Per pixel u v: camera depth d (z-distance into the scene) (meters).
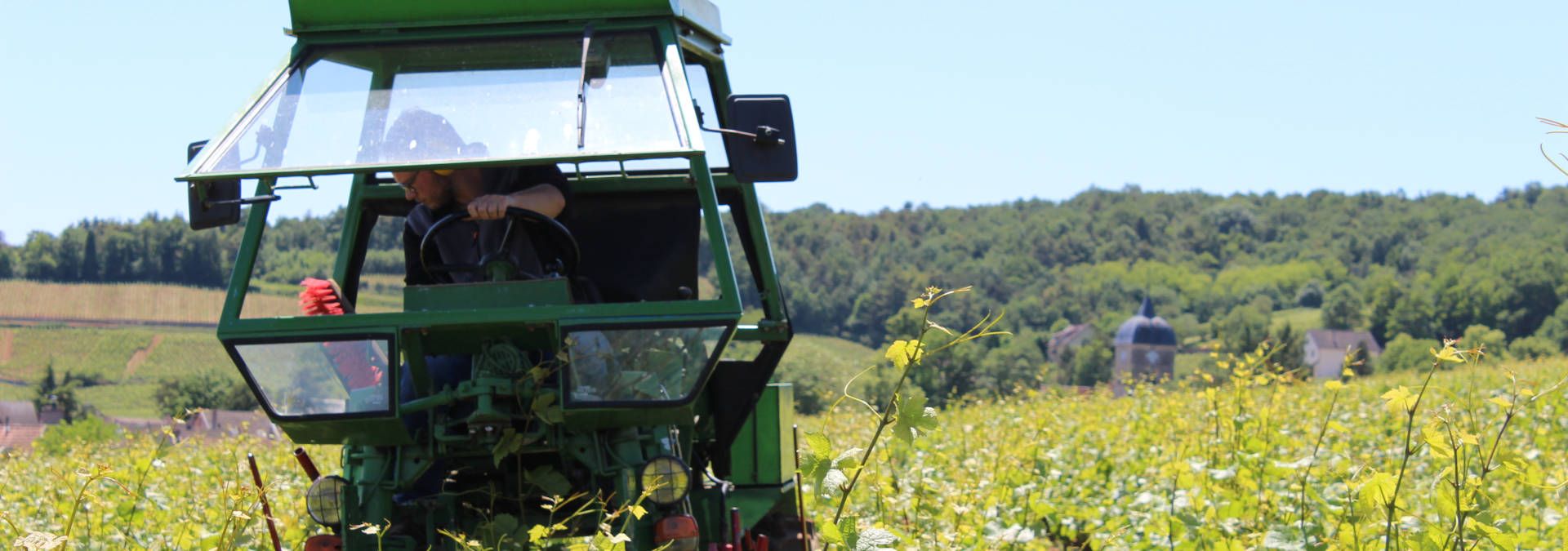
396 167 4.95
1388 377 29.52
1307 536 5.86
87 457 11.91
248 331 5.15
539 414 5.03
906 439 3.71
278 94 5.48
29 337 113.75
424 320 5.09
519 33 5.64
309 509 5.29
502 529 5.05
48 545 4.02
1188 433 9.58
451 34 5.65
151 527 7.75
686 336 5.10
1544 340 147.62
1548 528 6.02
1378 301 181.50
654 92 5.34
